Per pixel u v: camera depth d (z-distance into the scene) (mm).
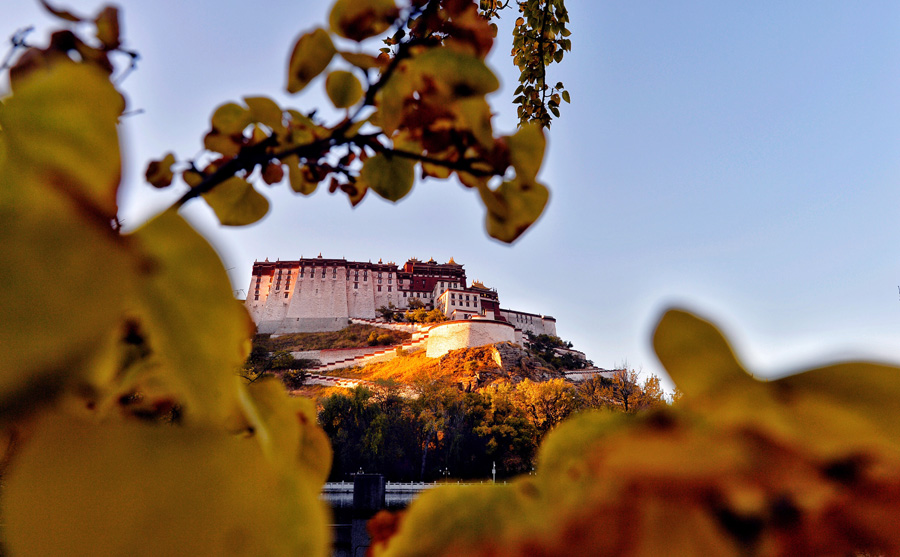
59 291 135
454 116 435
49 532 156
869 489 134
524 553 174
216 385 151
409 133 453
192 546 172
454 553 180
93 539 159
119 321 142
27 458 147
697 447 143
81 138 155
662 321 157
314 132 500
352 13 464
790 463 141
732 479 141
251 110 504
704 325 153
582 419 182
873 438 136
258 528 184
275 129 516
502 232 451
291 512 196
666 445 151
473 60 423
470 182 460
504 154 439
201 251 153
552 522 172
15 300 131
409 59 448
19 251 134
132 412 155
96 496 157
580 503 169
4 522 152
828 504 129
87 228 143
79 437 148
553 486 180
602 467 165
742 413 144
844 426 138
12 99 153
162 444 164
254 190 581
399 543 199
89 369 140
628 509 159
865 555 134
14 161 143
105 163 157
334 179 580
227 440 180
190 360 148
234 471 182
